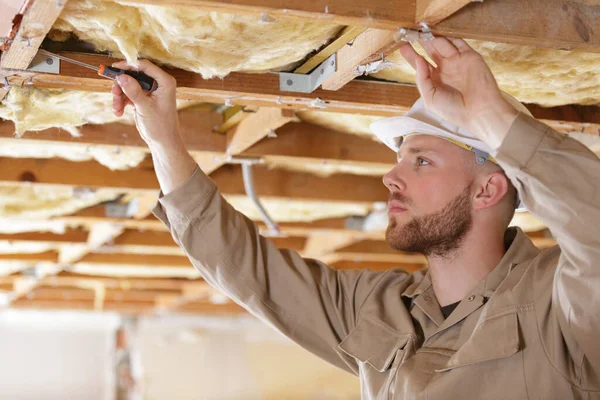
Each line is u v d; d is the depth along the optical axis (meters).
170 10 1.56
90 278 5.03
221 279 1.84
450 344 1.60
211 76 1.84
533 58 1.85
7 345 6.19
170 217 1.83
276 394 6.45
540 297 1.49
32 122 2.05
